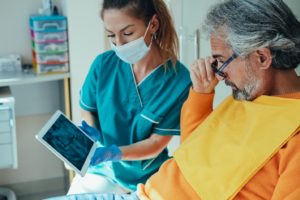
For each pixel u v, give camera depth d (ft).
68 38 7.81
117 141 5.55
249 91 4.02
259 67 3.86
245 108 4.19
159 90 5.35
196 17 6.84
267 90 4.01
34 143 9.02
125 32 5.00
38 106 8.82
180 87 5.32
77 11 7.66
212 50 4.07
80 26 7.74
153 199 4.53
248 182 3.83
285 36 3.69
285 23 3.71
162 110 5.29
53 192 9.25
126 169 5.56
